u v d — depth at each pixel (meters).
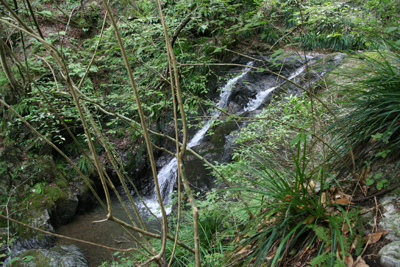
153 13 6.67
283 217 2.02
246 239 2.19
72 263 4.22
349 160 2.25
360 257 1.65
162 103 3.99
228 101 7.52
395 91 2.14
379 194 1.91
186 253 3.03
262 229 2.09
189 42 7.73
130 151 7.62
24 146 6.09
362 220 1.84
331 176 2.04
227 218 3.15
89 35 7.91
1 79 5.96
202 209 3.27
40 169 6.08
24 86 2.93
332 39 8.03
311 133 1.88
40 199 5.72
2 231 5.27
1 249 4.83
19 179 5.90
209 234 3.14
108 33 4.43
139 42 4.25
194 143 7.14
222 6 4.29
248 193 3.00
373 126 2.17
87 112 1.64
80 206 6.36
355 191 2.06
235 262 2.09
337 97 3.58
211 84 7.84
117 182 7.41
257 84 7.52
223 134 6.30
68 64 4.83
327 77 5.18
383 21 4.11
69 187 6.36
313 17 4.57
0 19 1.03
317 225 1.86
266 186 2.08
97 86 7.14
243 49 8.41
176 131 1.20
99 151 7.31
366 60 2.37
